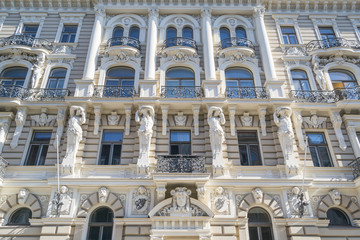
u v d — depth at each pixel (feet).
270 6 73.92
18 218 47.83
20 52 64.13
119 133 54.95
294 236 44.39
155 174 46.03
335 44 66.64
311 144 55.11
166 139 53.06
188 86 58.03
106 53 63.46
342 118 56.70
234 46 63.98
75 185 47.62
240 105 55.11
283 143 51.62
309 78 63.00
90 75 59.57
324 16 73.36
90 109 55.21
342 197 48.42
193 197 47.50
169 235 43.11
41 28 69.97
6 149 52.54
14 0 73.10
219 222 45.16
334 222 48.06
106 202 46.88
